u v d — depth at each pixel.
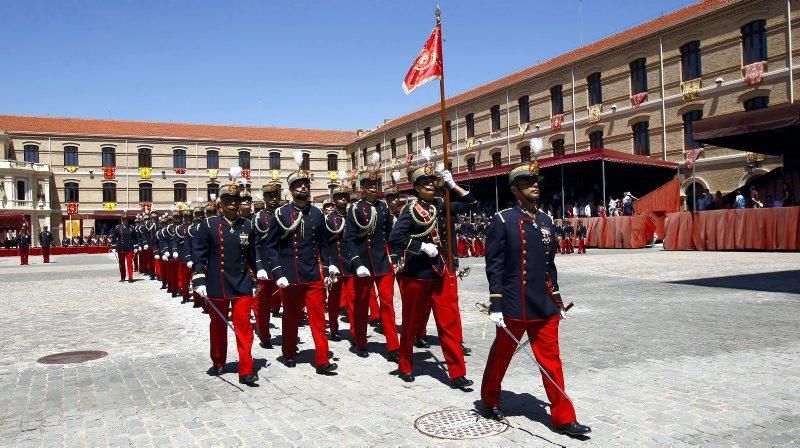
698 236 23.97
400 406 5.67
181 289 14.20
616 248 27.89
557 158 29.39
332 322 9.39
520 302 4.94
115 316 12.00
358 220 8.13
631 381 6.12
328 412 5.56
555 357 4.89
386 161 55.69
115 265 30.75
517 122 40.69
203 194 60.28
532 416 5.23
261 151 61.81
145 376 7.09
